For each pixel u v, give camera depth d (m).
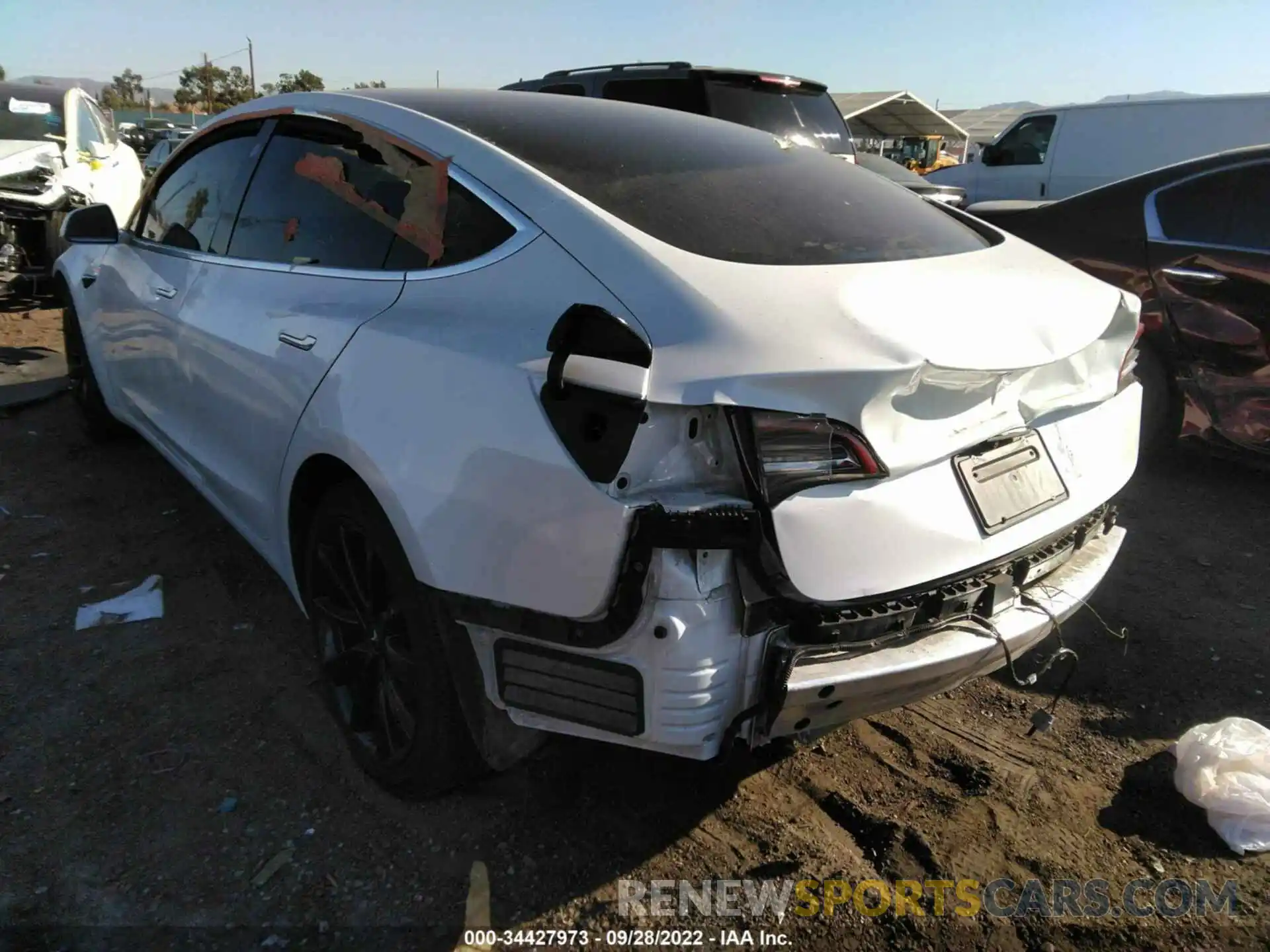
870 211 2.59
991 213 5.81
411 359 2.11
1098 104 10.59
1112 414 2.51
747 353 1.75
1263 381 4.34
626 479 1.74
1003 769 2.62
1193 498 4.57
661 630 1.75
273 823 2.36
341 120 2.79
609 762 2.62
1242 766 2.45
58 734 2.66
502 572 1.89
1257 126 9.45
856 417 1.79
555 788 2.51
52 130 8.50
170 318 3.32
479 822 2.38
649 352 1.77
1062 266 2.67
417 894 2.16
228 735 2.69
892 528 1.86
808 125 8.82
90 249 4.47
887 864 2.28
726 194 2.39
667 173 2.42
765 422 1.73
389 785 2.45
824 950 2.05
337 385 2.28
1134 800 2.51
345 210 2.63
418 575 2.04
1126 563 3.87
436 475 1.98
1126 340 2.49
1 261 7.62
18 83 8.97
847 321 1.86
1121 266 4.82
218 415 2.99
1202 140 9.80
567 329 1.82
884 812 2.45
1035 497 2.18
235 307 2.88
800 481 1.76
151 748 2.61
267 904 2.12
